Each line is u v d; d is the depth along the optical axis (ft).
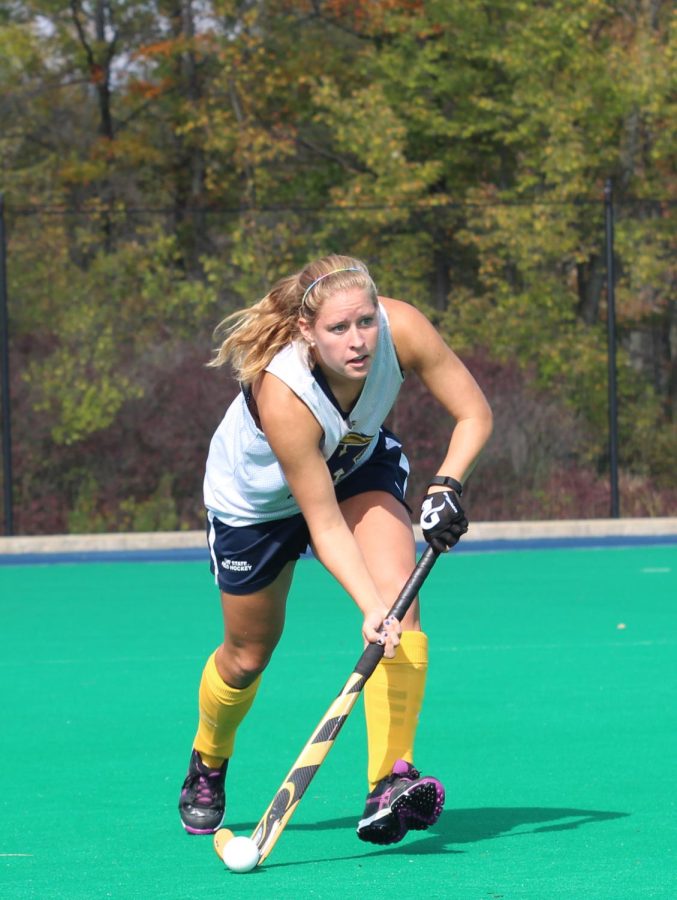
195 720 77.56
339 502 50.39
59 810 56.80
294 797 45.98
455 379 49.80
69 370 228.63
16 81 350.02
